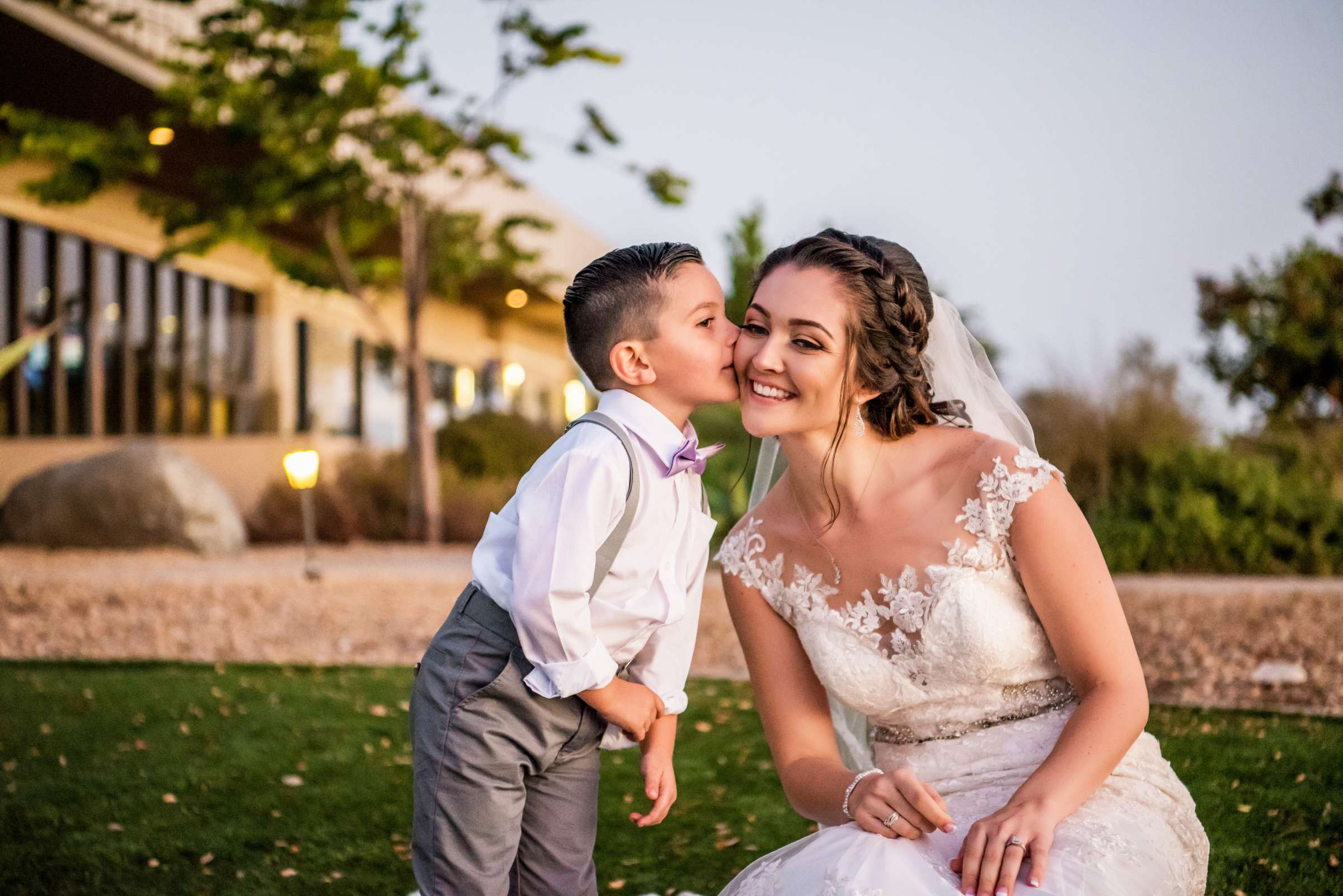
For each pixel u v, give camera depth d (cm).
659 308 227
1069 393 1095
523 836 233
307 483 923
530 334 2991
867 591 217
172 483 1162
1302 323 1260
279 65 1174
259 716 497
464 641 225
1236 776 384
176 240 1520
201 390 1631
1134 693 195
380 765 426
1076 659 202
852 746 249
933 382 243
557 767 231
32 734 464
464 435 1761
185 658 650
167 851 338
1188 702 514
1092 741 189
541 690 215
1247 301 1320
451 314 2423
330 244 1324
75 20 1031
